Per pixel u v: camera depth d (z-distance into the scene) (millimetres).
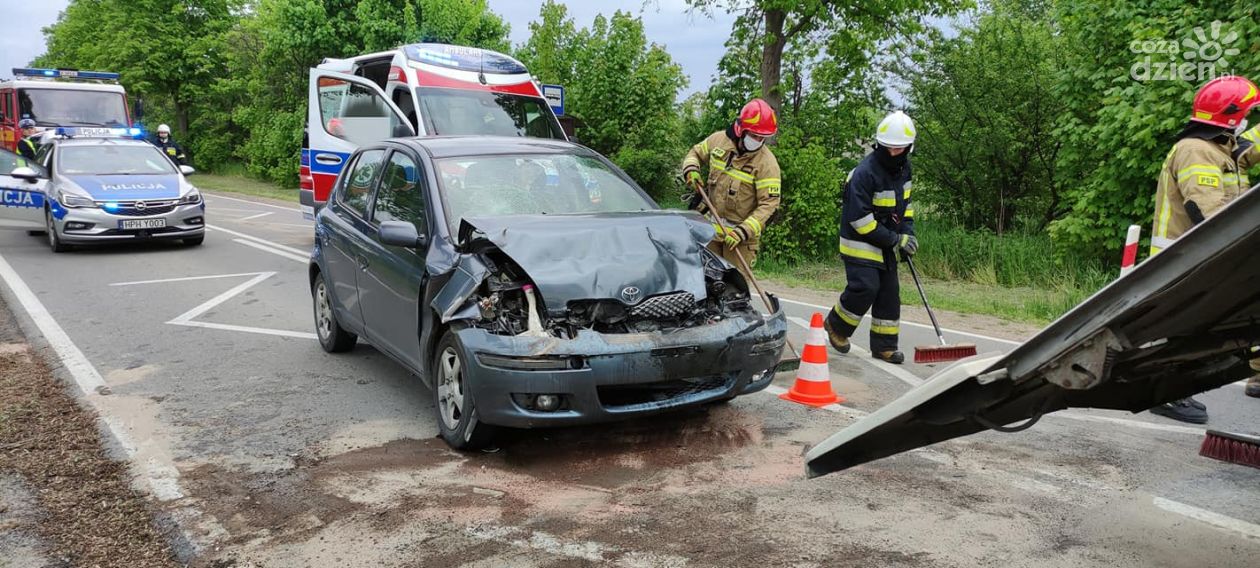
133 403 5582
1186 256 2203
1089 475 4254
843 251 6688
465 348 4410
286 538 3684
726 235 6543
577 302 4434
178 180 13234
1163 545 3512
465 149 5789
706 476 4297
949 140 14867
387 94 11859
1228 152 5055
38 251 12750
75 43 48625
